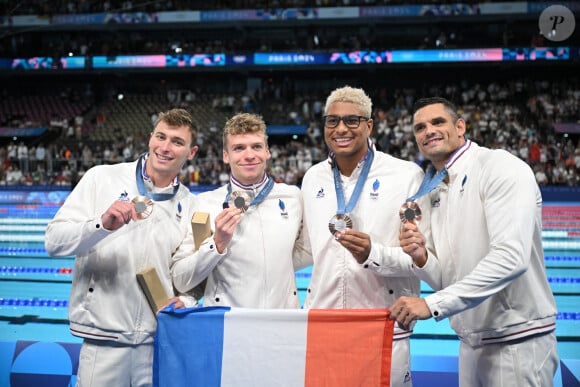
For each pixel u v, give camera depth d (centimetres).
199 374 216
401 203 247
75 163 1664
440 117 238
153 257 241
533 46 1973
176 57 2127
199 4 2178
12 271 684
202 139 1847
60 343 374
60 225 233
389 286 244
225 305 248
